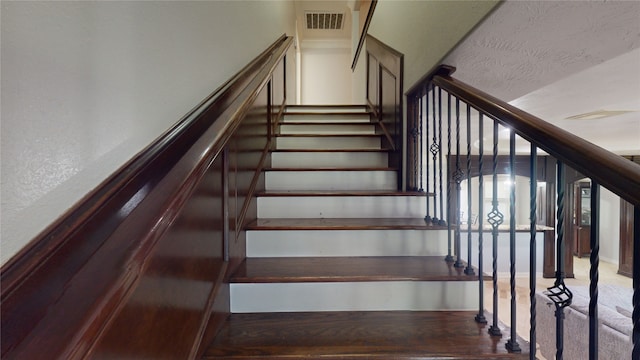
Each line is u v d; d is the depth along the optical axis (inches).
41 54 20.1
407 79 79.9
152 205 23.5
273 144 100.1
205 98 46.2
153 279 27.0
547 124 33.2
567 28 43.5
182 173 27.2
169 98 36.2
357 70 173.8
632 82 71.9
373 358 39.5
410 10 77.4
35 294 17.0
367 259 61.3
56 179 21.1
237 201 55.3
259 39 85.8
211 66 49.4
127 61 28.6
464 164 206.5
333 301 52.1
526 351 40.5
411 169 81.5
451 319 49.2
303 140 106.8
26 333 15.8
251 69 65.7
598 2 36.8
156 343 27.5
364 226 63.3
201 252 38.3
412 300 52.5
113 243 20.3
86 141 23.8
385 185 85.7
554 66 57.1
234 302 51.4
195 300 36.4
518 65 57.5
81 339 15.9
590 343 29.1
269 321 48.5
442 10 56.6
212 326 42.6
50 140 20.7
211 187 42.0
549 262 205.3
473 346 41.8
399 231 63.5
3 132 17.9
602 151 26.5
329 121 130.2
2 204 17.9
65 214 21.1
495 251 44.9
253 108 69.2
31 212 19.4
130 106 29.1
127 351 23.1
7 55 18.1
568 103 90.6
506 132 139.3
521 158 226.5
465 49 51.9
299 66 237.8
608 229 257.6
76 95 22.9
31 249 18.5
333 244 63.0
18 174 18.7
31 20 19.5
